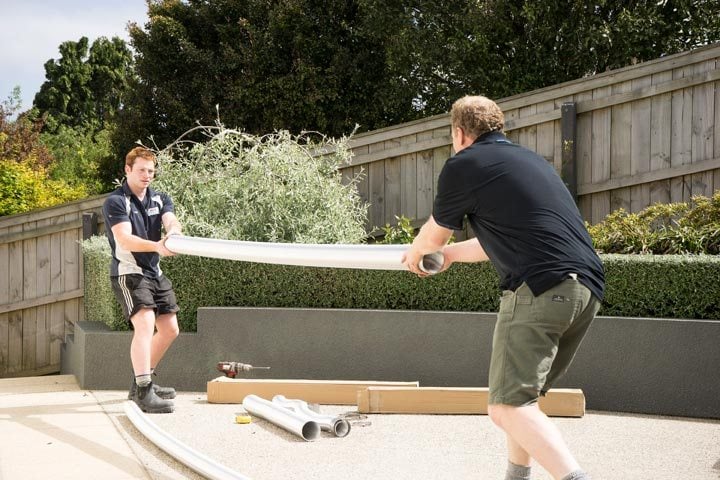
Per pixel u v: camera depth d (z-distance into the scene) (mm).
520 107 8266
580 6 11242
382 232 8609
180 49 16422
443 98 13742
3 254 8359
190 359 6188
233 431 4844
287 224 7062
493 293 6000
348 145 8258
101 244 7688
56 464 4074
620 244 6629
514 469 3326
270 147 7398
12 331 8453
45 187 11195
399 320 5957
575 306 3047
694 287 5469
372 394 5328
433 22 12797
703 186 7723
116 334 6230
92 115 42531
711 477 3900
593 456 4293
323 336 6066
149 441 4574
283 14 15227
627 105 7941
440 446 4504
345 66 15180
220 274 6375
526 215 3113
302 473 3971
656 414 5402
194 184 7383
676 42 11328
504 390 3045
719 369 5273
